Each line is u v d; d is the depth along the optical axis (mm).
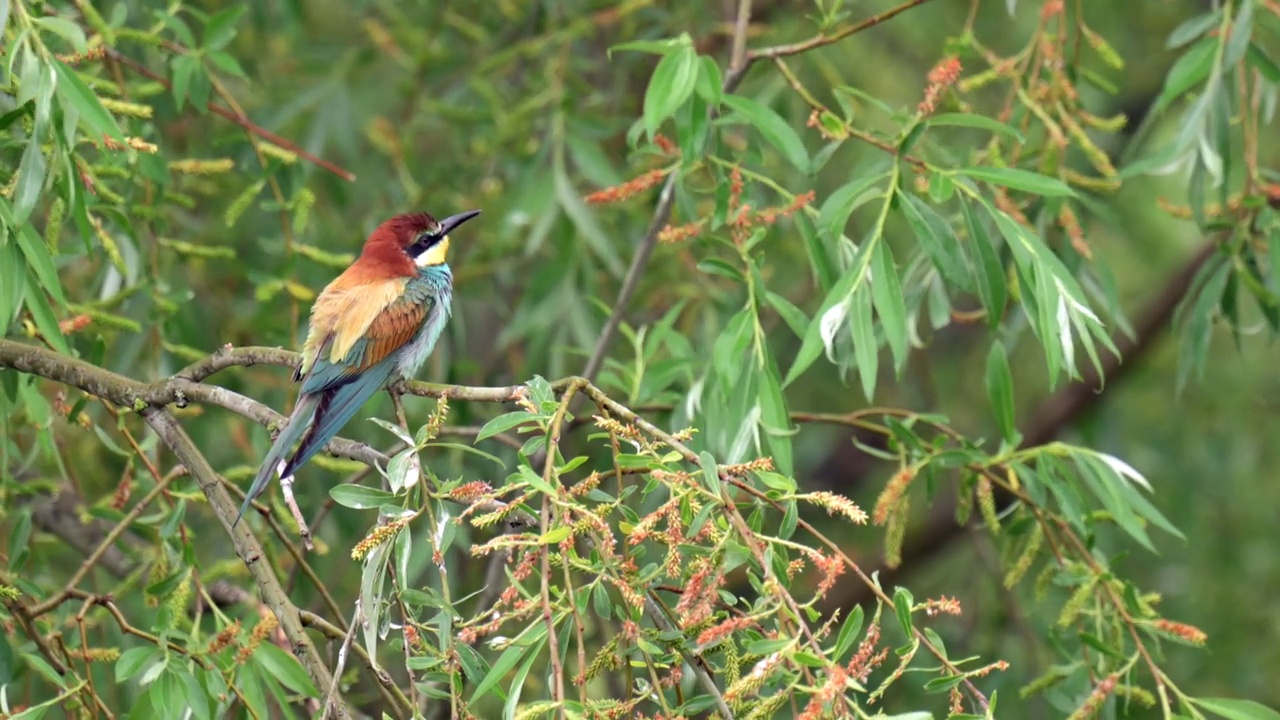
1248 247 10477
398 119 16297
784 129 9039
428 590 6625
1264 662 15633
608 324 11445
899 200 8391
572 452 14336
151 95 11922
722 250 12641
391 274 10367
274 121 14055
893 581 18297
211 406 12609
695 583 6074
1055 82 10375
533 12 14523
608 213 13914
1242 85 10156
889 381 19266
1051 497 10625
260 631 7930
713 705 6191
